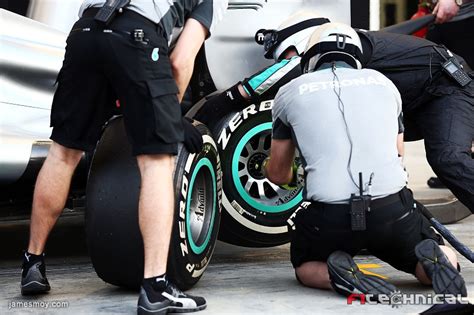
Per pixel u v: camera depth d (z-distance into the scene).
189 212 6.16
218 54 7.65
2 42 6.28
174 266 5.99
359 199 5.82
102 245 5.94
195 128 6.20
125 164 5.96
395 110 6.14
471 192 6.48
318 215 5.97
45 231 6.00
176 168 6.00
